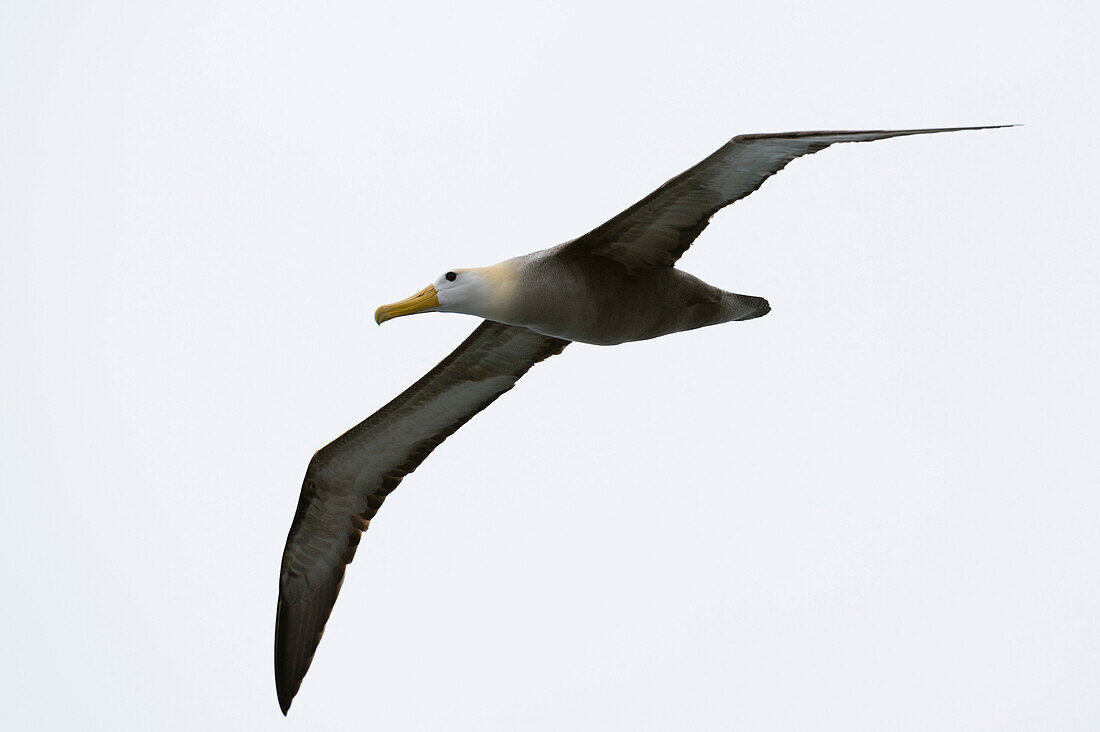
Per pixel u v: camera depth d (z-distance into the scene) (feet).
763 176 41.16
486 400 50.72
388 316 44.09
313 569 52.19
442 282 44.29
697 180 41.22
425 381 49.47
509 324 45.24
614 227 43.29
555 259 44.16
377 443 50.80
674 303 45.16
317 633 52.01
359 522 51.85
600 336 45.09
